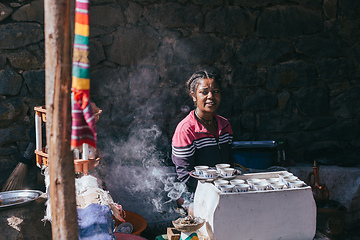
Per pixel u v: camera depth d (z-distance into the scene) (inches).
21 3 139.6
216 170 95.3
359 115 167.2
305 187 85.4
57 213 56.5
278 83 162.1
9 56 140.1
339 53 164.4
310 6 160.4
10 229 90.7
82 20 52.6
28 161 137.3
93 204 77.0
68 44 54.2
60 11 53.1
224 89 158.6
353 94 166.2
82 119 53.5
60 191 55.9
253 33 158.4
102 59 148.6
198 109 108.2
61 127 54.7
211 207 82.0
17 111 142.8
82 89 52.5
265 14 157.4
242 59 158.7
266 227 82.5
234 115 161.2
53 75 53.9
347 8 161.9
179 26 152.7
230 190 83.0
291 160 155.7
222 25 155.1
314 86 164.9
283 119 163.9
